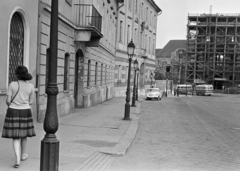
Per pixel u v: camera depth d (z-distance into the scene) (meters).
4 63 9.15
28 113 6.01
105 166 6.70
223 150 9.00
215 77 67.50
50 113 4.93
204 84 64.31
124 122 13.92
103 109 19.80
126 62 40.53
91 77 21.84
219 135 11.89
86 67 19.95
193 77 67.81
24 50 10.72
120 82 38.59
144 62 48.81
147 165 6.96
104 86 28.36
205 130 13.16
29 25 10.78
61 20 13.98
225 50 65.19
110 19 29.88
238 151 8.93
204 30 66.62
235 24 64.81
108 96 31.08
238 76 66.88
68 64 15.91
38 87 11.66
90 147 8.26
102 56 26.17
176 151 8.61
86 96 20.19
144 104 28.91
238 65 65.25
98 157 7.35
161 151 8.54
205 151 8.75
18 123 5.85
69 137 9.54
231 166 7.16
